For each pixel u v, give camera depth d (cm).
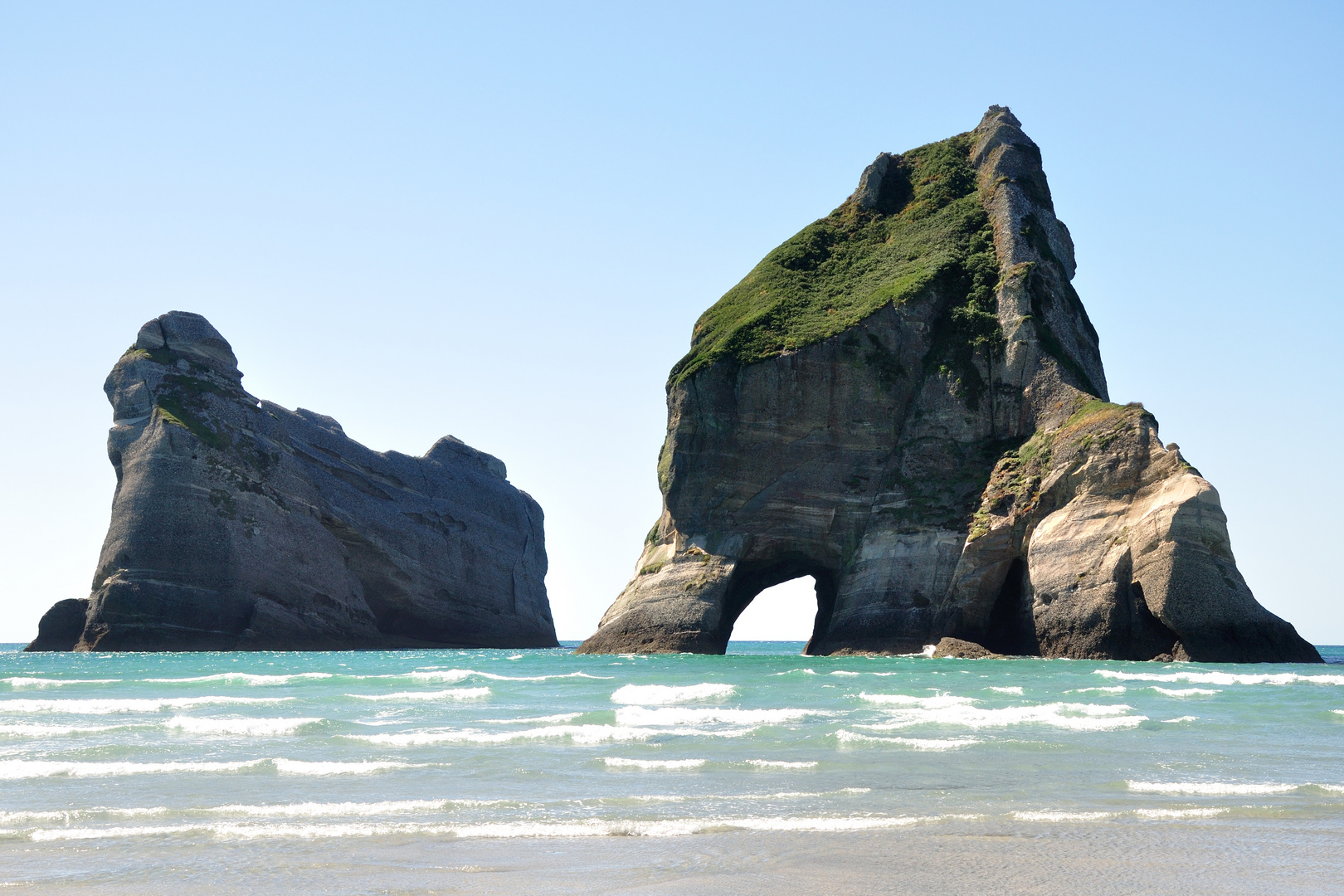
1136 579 6275
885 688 4006
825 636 7750
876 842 1440
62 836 1463
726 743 2383
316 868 1309
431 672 5256
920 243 9094
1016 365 7944
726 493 8188
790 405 8206
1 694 3941
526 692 3916
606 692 3903
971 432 7950
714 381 8319
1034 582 6744
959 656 6775
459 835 1484
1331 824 1545
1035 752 2253
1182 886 1229
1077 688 4003
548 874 1283
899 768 2047
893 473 7994
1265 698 3569
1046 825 1535
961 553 7312
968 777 1955
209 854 1377
